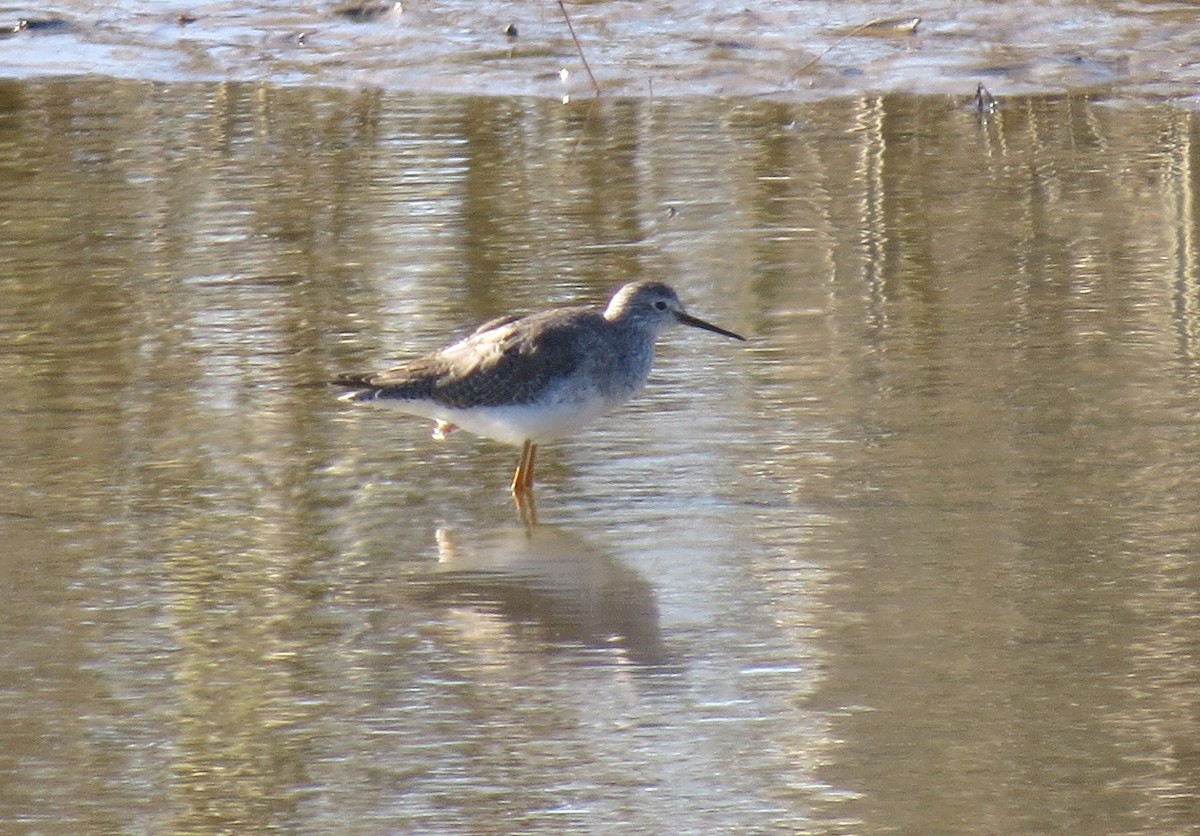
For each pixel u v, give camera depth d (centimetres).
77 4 2520
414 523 1209
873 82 2158
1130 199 1800
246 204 1845
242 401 1399
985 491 1212
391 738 936
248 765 912
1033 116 2045
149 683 997
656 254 1697
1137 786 870
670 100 2136
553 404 1242
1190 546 1120
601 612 1074
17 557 1146
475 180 1909
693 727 941
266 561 1150
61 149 2016
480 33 2350
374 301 1588
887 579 1098
